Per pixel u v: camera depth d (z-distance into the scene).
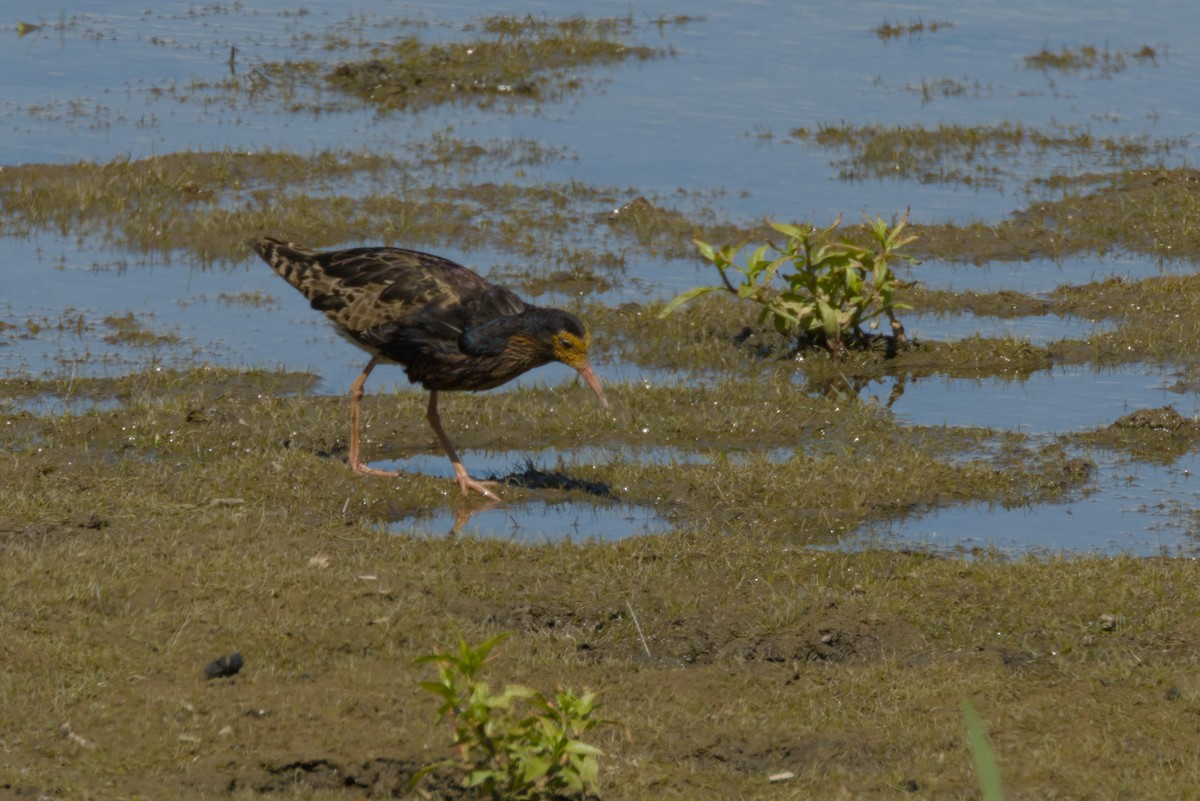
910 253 21.41
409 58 29.62
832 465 14.51
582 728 8.71
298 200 22.27
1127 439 15.63
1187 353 18.14
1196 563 12.34
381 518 13.48
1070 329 18.95
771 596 11.58
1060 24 34.50
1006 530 13.50
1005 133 26.39
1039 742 9.60
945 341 18.38
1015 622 11.38
